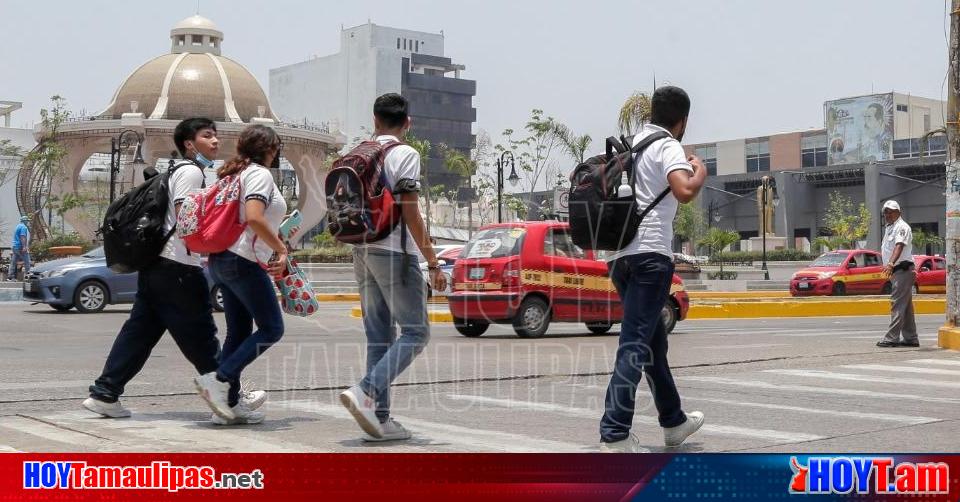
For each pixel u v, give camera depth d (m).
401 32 152.75
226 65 61.78
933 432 6.57
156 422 6.88
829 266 34.28
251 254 6.50
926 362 11.34
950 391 8.80
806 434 6.48
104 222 6.78
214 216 6.37
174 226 6.79
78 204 55.84
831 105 99.19
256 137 6.50
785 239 69.38
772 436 6.40
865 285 34.28
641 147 5.52
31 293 20.39
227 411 6.60
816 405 7.91
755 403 8.02
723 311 23.58
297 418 7.09
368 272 6.00
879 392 8.71
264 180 6.36
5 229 75.56
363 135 139.00
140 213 6.71
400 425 6.17
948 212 13.21
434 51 156.25
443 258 26.64
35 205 54.81
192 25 63.41
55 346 13.33
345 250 40.88
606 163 5.55
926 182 82.38
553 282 14.93
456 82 148.12
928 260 36.97
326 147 62.16
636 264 5.47
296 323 18.91
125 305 23.72
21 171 55.28
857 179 88.88
